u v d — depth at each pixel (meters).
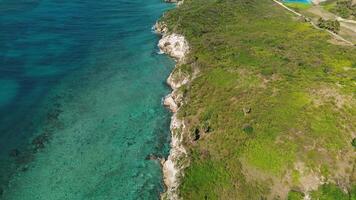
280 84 75.94
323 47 97.38
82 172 66.69
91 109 85.06
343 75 79.31
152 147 73.69
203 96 80.94
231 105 73.81
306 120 65.25
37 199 60.78
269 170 59.59
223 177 60.16
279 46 98.12
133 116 83.25
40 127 77.56
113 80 98.19
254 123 67.12
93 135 76.25
